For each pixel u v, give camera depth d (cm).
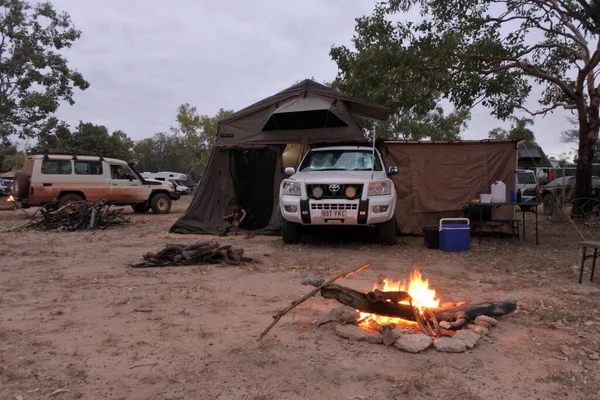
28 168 1510
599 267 673
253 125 1029
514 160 1017
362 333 375
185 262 689
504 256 769
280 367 324
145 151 7300
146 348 357
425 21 1134
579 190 1296
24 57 2567
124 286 555
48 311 453
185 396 284
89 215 1211
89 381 304
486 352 352
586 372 321
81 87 2773
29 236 1049
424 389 293
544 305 477
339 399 282
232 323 415
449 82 1116
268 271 646
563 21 1170
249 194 1091
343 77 1262
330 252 810
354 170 902
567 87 1234
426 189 1020
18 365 326
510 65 1150
